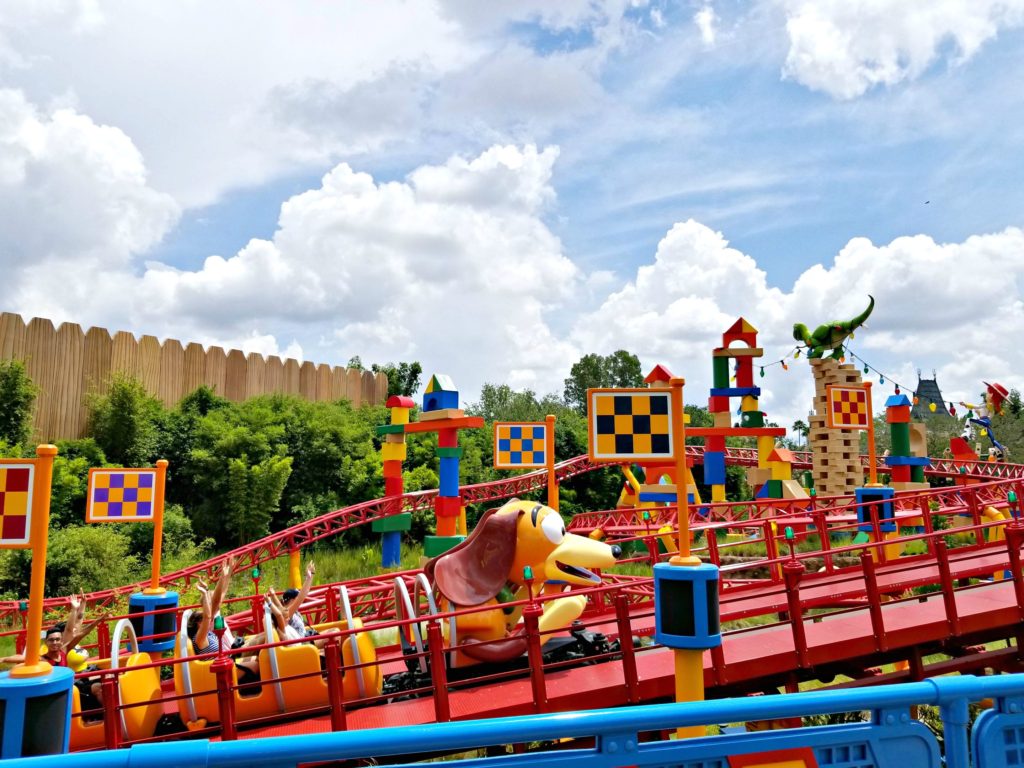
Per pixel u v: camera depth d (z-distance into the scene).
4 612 15.53
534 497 44.31
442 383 22.19
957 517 26.09
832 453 27.70
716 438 30.31
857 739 3.53
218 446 32.06
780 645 8.53
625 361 82.00
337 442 36.91
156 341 34.97
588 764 3.22
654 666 8.37
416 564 29.00
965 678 3.66
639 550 30.36
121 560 23.52
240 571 22.27
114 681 6.87
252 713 7.49
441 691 7.13
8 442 26.48
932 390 77.38
